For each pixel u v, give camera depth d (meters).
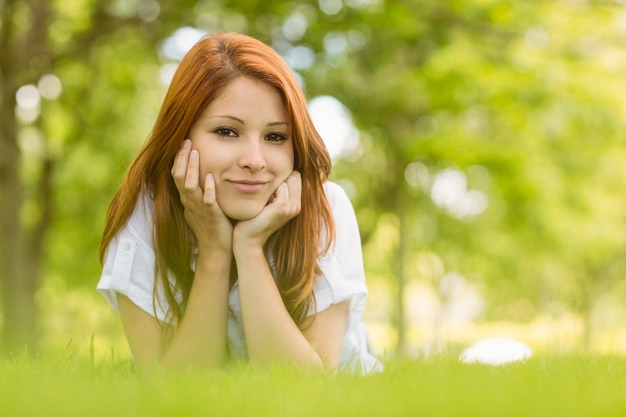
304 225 3.28
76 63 13.71
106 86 15.48
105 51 14.82
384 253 22.55
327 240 3.33
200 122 3.10
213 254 3.21
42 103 15.26
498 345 4.96
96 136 15.90
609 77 14.58
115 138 16.09
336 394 2.00
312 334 3.34
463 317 30.89
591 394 2.00
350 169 19.14
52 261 18.53
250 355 3.20
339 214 3.49
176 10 12.43
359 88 14.22
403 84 14.04
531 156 16.39
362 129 15.62
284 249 3.30
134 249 3.32
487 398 1.91
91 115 15.56
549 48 14.30
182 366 3.21
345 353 3.59
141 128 16.31
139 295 3.32
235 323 3.50
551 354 3.95
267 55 3.10
